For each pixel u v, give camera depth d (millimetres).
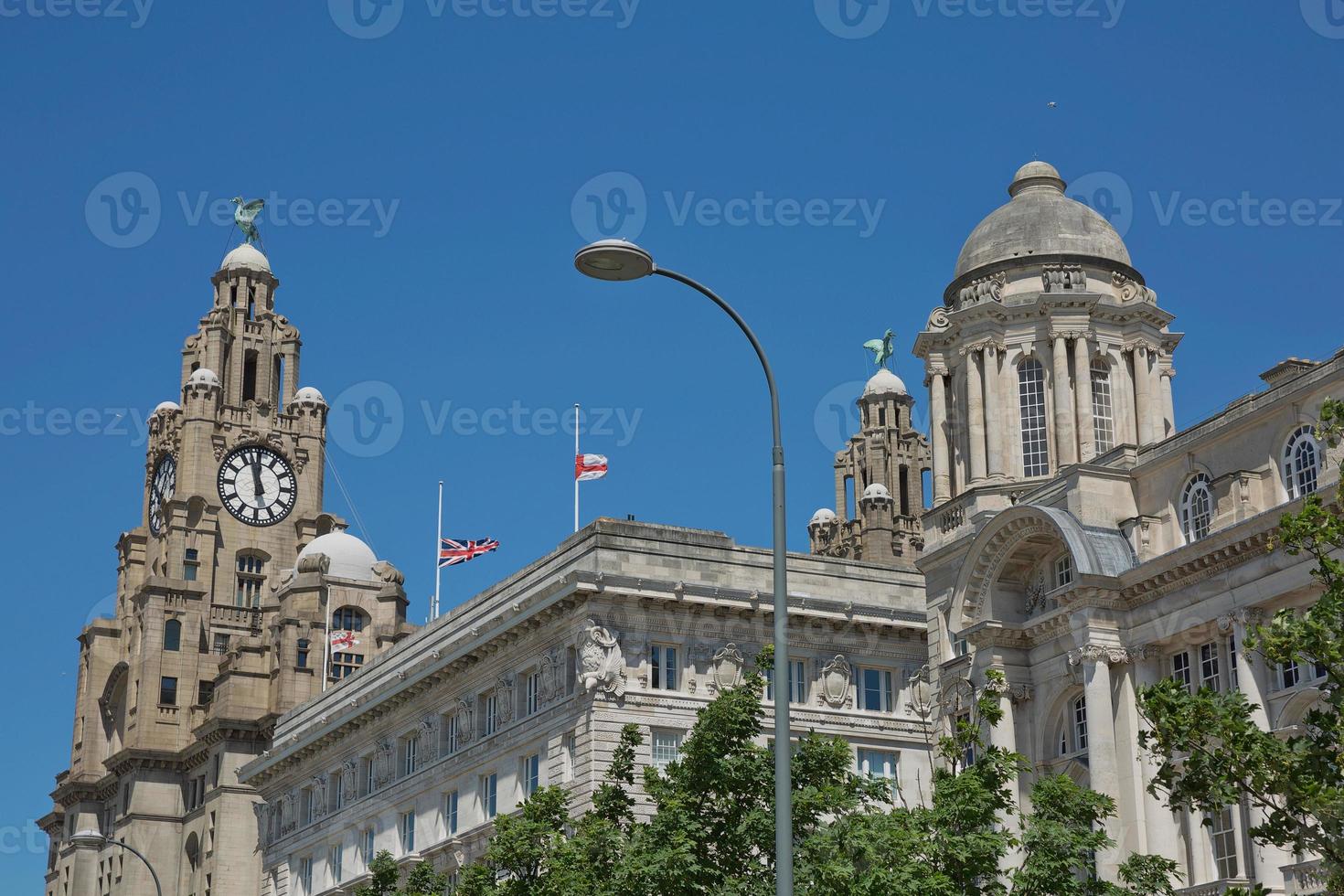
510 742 88000
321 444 164500
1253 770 42875
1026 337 82562
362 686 106562
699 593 85188
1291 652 43094
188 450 158625
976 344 82875
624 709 82500
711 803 56812
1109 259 83938
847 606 88750
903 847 50406
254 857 132875
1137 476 71375
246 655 137375
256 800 131250
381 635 138625
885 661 89938
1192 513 68812
